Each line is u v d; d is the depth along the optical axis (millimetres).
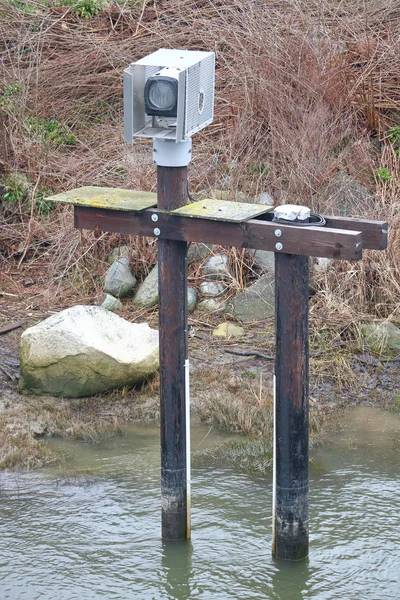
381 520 6367
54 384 7902
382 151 10367
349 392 8047
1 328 8836
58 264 9766
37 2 12750
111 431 7559
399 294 8836
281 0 11742
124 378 7906
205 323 8953
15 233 10359
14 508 6555
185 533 6109
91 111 11695
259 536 6227
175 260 5680
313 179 9648
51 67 11766
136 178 9703
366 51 11188
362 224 5418
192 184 10016
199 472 7027
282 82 10500
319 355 8422
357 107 10859
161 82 5273
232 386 8023
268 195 9742
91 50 11953
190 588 5723
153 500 6660
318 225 5309
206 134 10828
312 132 9805
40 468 7090
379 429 7562
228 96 11031
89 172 10492
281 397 5527
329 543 6121
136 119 5484
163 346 5809
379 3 11867
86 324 7953
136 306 9242
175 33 11953
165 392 5875
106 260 9828
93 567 5938
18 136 10844
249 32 11062
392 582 5742
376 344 8477
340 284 8969
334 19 11664
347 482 6848
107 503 6621
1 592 5711
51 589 5742
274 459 5707
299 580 5758
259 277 9352
